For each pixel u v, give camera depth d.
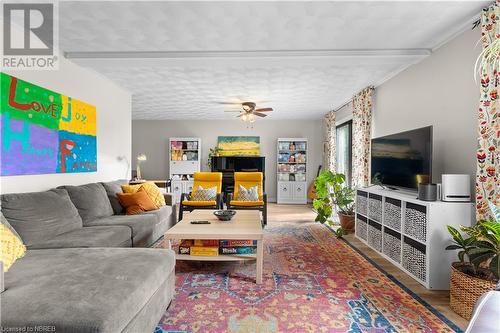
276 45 3.17
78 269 1.63
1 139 2.46
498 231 1.73
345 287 2.42
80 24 2.69
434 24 2.67
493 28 2.28
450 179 2.41
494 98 2.22
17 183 2.64
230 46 3.20
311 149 8.16
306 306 2.09
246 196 5.13
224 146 8.16
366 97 4.75
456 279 2.01
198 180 5.55
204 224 2.97
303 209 6.73
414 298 2.23
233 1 2.31
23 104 2.70
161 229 3.80
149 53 3.38
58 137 3.20
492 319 0.86
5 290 1.37
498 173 2.19
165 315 1.95
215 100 5.81
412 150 2.96
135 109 6.74
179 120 8.21
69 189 3.05
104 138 4.34
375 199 3.38
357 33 2.87
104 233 2.54
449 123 2.92
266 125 8.18
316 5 2.37
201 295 2.25
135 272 1.61
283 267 2.88
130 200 3.66
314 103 6.06
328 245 3.67
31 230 2.25
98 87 4.18
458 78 2.79
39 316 1.17
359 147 5.10
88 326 1.15
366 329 1.81
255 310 2.03
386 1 2.30
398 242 2.85
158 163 8.19
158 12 2.48
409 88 3.69
